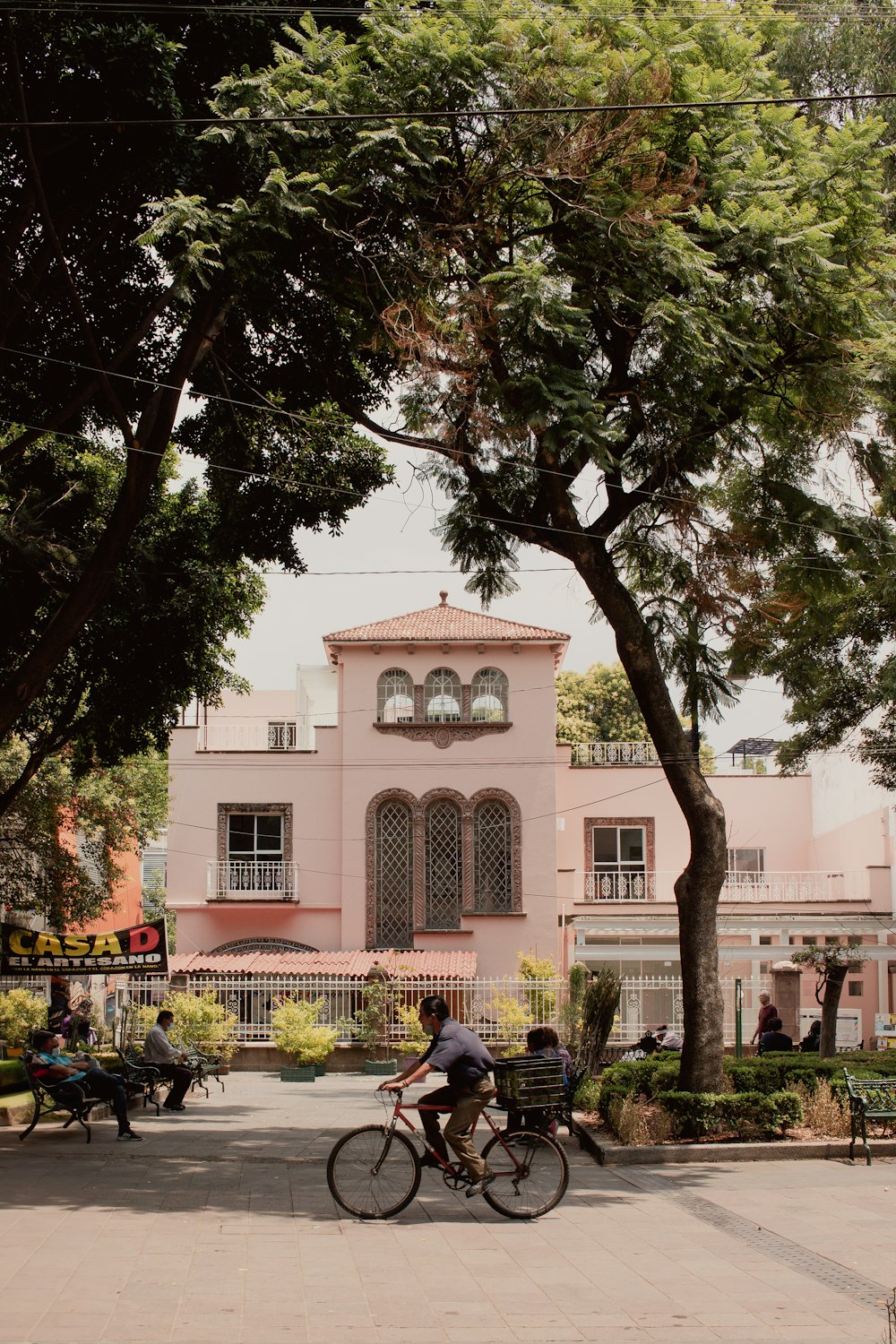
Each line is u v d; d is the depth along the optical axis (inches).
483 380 587.2
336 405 744.3
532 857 1482.5
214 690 906.7
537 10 557.9
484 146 570.9
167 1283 335.3
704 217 550.6
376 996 1245.1
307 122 547.8
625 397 614.2
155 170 561.6
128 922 1803.6
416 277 573.0
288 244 568.1
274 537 772.6
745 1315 314.7
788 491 638.5
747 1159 557.6
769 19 616.4
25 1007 1059.9
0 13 516.1
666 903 1529.3
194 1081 971.9
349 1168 423.2
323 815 1513.3
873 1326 306.3
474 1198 460.1
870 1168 533.3
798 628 799.7
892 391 599.5
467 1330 301.0
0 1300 315.9
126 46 523.8
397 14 563.8
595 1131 620.1
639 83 548.7
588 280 573.3
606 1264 363.9
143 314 673.6
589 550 644.7
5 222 632.4
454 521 690.2
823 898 1507.1
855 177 584.1
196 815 1512.1
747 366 583.8
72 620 588.4
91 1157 557.0
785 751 934.4
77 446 784.9
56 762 1112.8
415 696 1517.0
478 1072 420.2
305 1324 301.9
